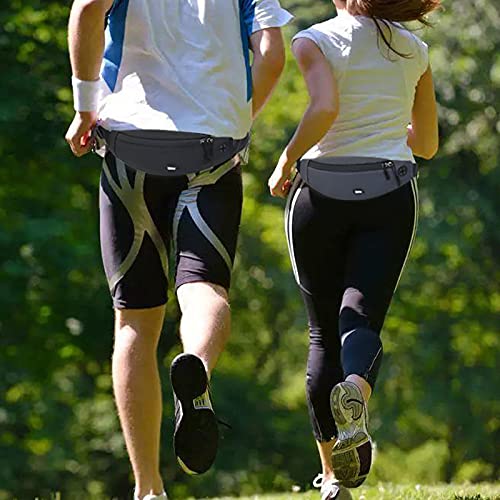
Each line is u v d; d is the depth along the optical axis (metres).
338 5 16.44
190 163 14.77
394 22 16.14
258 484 74.06
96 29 14.69
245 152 15.34
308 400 16.59
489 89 58.09
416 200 16.08
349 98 15.90
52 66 55.28
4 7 54.69
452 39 57.47
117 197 15.02
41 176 56.00
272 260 73.56
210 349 13.98
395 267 15.81
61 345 58.81
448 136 60.78
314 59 15.80
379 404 73.75
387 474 78.44
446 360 71.56
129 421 14.95
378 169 15.81
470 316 71.75
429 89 16.69
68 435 66.19
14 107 53.25
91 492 71.50
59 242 54.72
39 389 64.19
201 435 13.66
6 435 63.53
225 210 14.84
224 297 14.51
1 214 54.56
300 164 16.16
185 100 14.84
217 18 15.02
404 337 71.94
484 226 65.06
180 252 14.74
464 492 22.44
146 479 14.95
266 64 15.16
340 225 16.03
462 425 71.31
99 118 15.11
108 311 60.00
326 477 16.83
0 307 54.97
